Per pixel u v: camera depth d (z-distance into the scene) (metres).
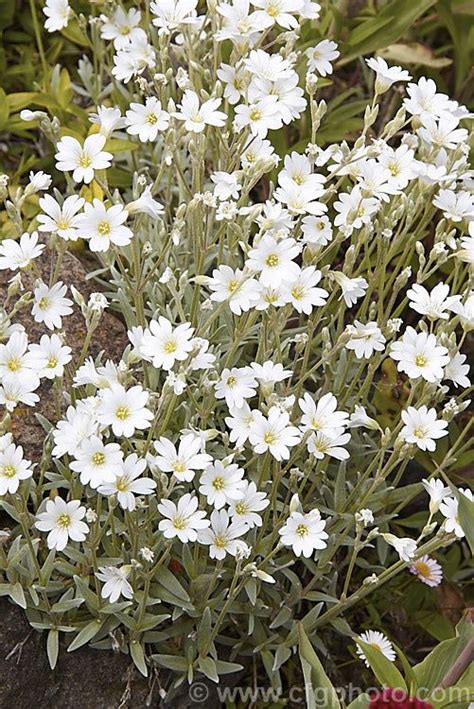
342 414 0.68
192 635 0.71
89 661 0.71
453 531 0.68
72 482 0.70
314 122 0.72
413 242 0.76
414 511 0.82
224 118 0.72
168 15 0.75
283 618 0.72
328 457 0.73
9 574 0.69
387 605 0.79
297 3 0.74
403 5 0.86
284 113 0.72
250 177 0.70
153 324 0.66
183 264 0.79
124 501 0.65
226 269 0.68
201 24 0.77
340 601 0.72
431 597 0.80
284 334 0.77
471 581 0.80
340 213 0.72
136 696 0.72
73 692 0.71
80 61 0.87
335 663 0.78
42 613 0.71
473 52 0.90
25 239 0.68
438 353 0.68
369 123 0.72
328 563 0.72
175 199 0.86
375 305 0.74
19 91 0.92
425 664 0.68
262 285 0.68
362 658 0.73
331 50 0.78
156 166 0.85
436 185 0.75
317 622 0.73
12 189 0.86
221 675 0.74
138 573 0.69
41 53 0.87
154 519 0.71
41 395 0.74
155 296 0.77
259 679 0.76
